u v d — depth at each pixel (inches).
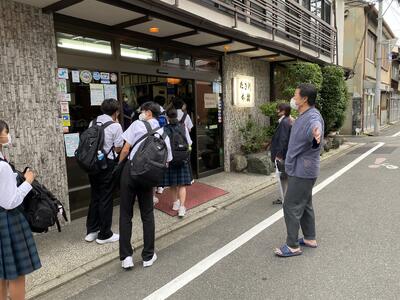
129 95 249.3
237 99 342.0
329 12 565.6
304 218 157.2
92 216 174.4
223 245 167.6
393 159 384.5
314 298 117.2
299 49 405.7
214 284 130.7
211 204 235.3
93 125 166.2
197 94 302.7
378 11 687.1
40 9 179.9
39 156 183.0
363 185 270.8
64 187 195.9
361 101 721.0
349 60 715.4
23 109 175.2
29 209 109.4
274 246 162.9
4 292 111.4
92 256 158.2
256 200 246.7
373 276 129.4
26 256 105.0
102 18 201.5
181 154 199.2
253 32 332.5
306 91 144.1
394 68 1135.6
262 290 124.4
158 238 180.9
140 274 142.1
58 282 136.3
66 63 195.5
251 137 359.3
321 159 410.0
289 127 207.8
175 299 121.9
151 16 199.8
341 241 163.3
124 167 145.3
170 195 251.6
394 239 162.6
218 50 318.3
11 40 169.2
